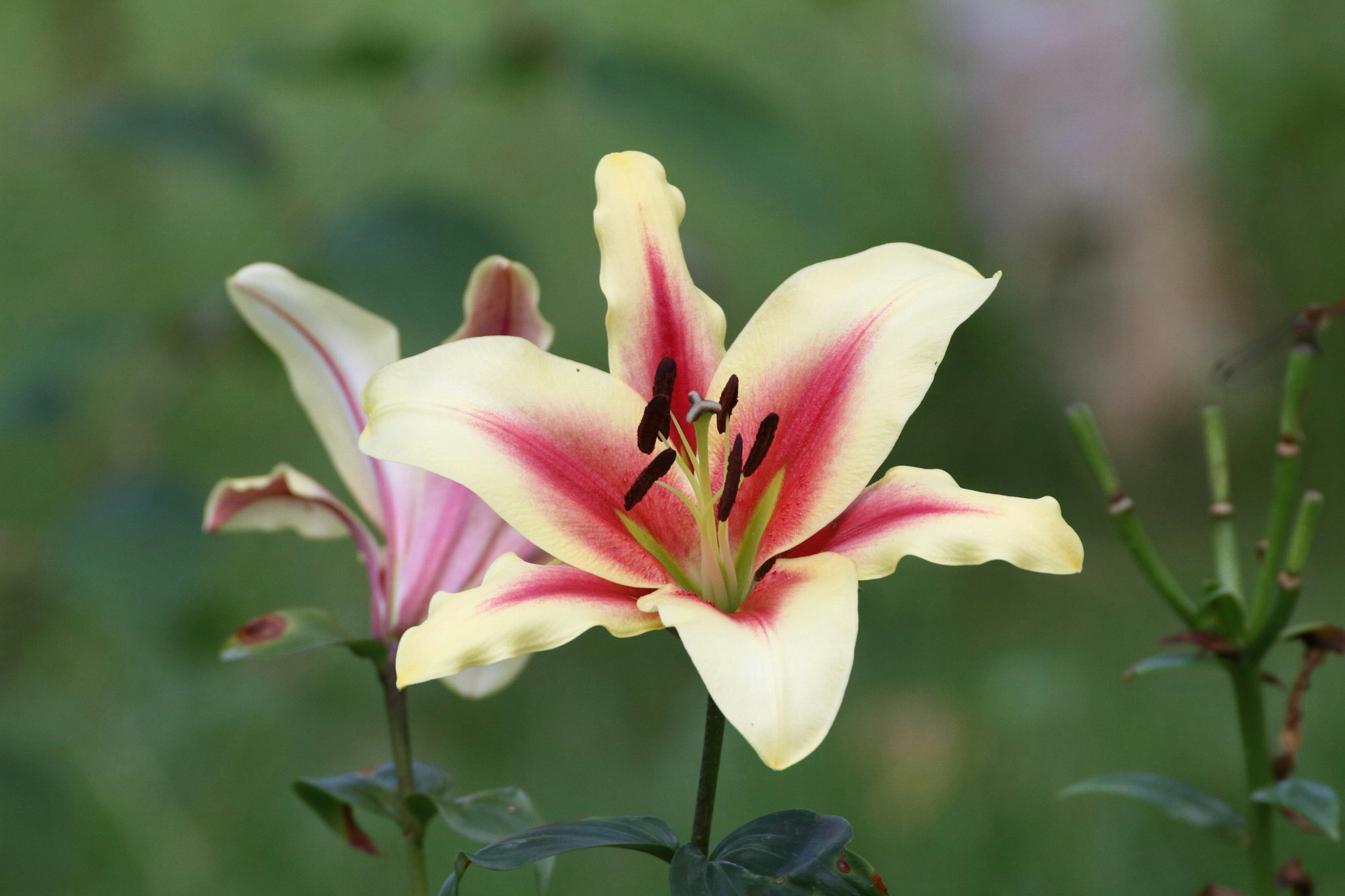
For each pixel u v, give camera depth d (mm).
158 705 2451
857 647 2678
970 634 2725
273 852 2270
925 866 2092
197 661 1989
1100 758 2240
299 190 2887
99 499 1862
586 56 1758
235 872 2230
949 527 1111
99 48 2947
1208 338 3562
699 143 1729
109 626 2076
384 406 1130
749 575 1146
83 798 2279
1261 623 1237
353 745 2574
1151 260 3543
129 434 1994
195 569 1856
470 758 2498
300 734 2541
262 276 1209
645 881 2113
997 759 2264
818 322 1155
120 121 1804
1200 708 2371
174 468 2002
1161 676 2479
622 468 1149
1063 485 3449
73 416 1947
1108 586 2916
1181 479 3426
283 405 3486
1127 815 2125
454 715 2650
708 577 1143
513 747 2521
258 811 2352
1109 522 3291
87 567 1836
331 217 1731
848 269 1160
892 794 2236
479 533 1198
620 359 1158
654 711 2604
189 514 1870
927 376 1136
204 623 1972
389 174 2330
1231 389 3502
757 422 1153
